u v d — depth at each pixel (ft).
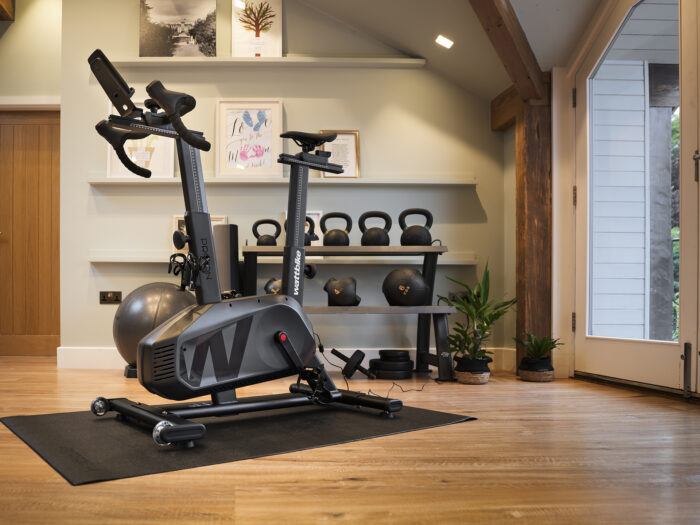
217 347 7.56
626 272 11.51
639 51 11.10
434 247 13.29
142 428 7.66
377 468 5.95
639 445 6.93
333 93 15.10
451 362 12.73
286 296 8.41
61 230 14.71
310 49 15.07
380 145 15.10
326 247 13.08
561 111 13.34
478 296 13.35
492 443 7.02
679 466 6.04
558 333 13.25
